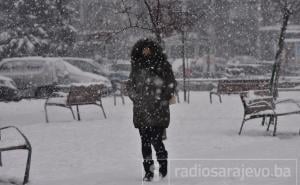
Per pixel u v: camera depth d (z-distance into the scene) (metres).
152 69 8.49
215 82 32.59
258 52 64.69
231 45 62.59
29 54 46.69
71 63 31.36
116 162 10.38
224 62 54.66
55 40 47.56
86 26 46.75
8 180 8.98
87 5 48.09
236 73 45.22
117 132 14.35
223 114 18.12
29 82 29.77
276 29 63.53
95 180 8.52
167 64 8.57
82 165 10.20
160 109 8.43
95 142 12.77
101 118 17.97
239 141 12.30
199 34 53.19
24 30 46.97
